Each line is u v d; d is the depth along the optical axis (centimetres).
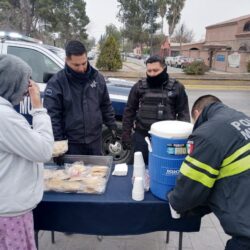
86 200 182
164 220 186
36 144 146
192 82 1667
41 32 3041
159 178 179
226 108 163
